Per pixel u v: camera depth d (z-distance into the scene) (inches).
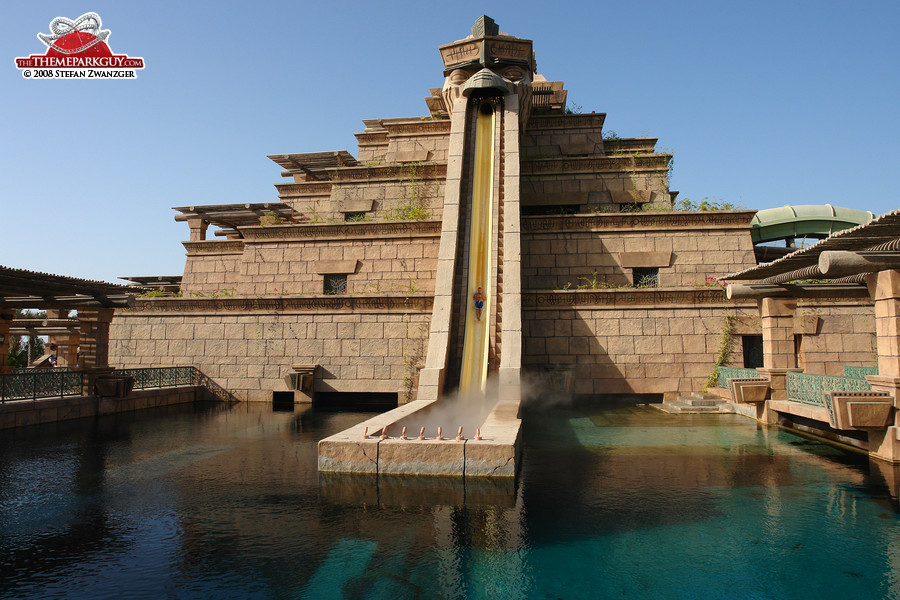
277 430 653.9
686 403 822.5
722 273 951.0
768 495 388.2
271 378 935.0
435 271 998.4
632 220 981.8
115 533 318.3
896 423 458.0
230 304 960.9
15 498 382.9
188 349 967.0
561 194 1074.7
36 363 1610.5
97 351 784.9
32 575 264.8
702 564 279.6
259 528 323.9
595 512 352.5
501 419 528.4
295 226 1045.8
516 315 751.1
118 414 783.1
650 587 254.8
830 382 549.3
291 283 1045.2
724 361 863.1
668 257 964.0
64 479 432.1
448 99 1029.2
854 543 305.0
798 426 636.7
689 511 356.2
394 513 347.6
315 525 328.2
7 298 761.6
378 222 1021.2
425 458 420.8
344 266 1028.5
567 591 250.4
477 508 357.4
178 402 906.1
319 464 436.1
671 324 879.7
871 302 863.1
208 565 275.1
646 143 1151.6
